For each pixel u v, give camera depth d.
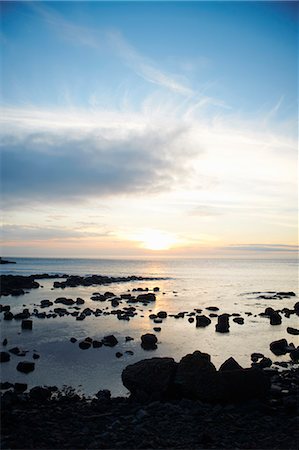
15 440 11.85
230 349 26.59
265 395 15.91
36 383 19.14
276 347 26.56
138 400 16.06
